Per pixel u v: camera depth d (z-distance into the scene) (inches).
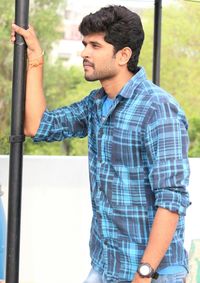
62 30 948.6
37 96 127.1
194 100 968.3
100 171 119.0
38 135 130.0
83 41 119.9
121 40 116.9
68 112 132.5
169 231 108.7
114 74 118.8
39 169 195.6
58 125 131.1
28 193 194.5
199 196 209.5
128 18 117.0
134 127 114.0
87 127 132.8
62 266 198.1
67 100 964.6
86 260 200.2
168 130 111.2
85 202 200.1
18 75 121.4
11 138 122.3
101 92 124.9
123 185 116.3
